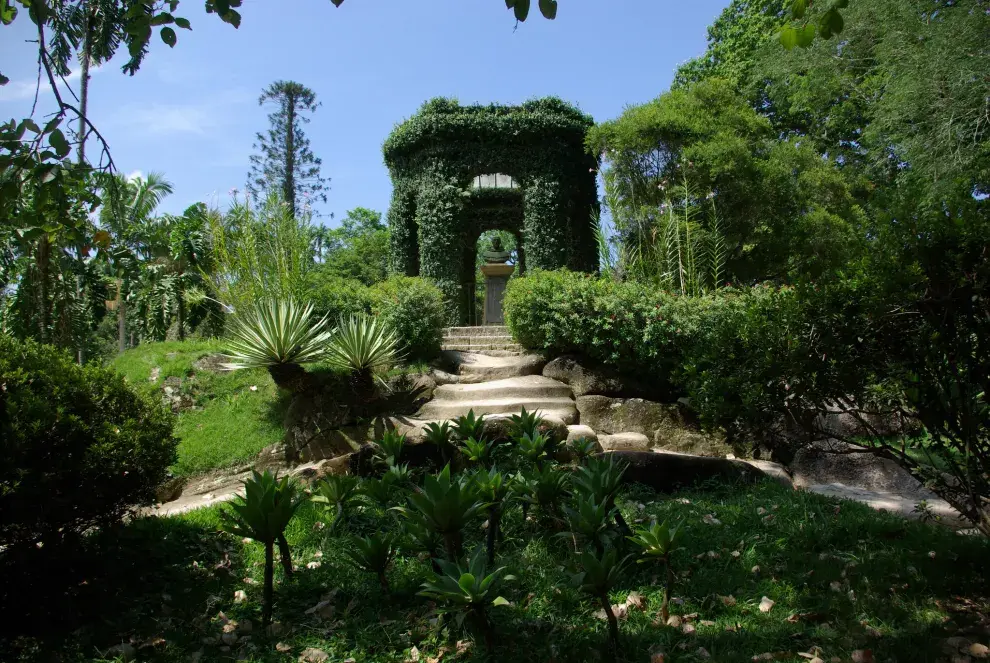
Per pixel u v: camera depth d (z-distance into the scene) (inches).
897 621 108.8
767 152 497.7
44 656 112.9
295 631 120.0
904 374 118.2
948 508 185.5
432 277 494.9
